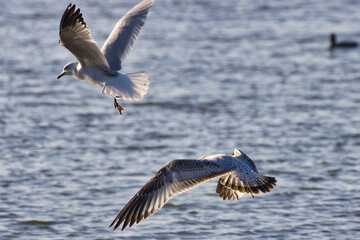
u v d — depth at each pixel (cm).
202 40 3622
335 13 4475
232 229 1402
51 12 4400
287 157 1855
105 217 1466
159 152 1905
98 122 2217
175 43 3550
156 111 2352
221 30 3894
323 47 3525
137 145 1969
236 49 3425
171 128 2142
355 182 1670
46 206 1522
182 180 750
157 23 4075
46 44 3522
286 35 3794
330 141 1994
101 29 3862
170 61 3141
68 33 850
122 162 1820
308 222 1434
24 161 1820
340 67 3059
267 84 2717
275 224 1428
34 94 2559
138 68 3000
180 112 2333
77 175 1719
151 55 3269
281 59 3219
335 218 1456
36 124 2170
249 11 4491
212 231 1394
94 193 1600
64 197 1577
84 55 889
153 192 753
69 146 1958
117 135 2070
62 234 1382
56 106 2402
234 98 2505
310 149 1920
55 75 2894
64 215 1476
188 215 1486
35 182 1664
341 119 2216
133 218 749
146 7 1018
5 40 3588
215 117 2264
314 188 1633
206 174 751
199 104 2420
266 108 2362
